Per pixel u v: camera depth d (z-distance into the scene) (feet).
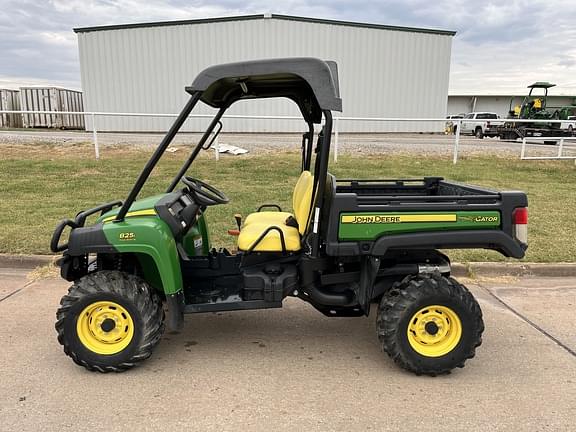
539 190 29.04
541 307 14.17
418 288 10.07
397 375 10.33
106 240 10.01
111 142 43.29
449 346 10.16
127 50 72.90
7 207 23.21
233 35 73.00
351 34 74.74
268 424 8.55
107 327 10.16
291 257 11.15
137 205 10.96
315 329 12.68
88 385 9.80
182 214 10.66
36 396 9.37
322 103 9.75
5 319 13.00
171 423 8.55
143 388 9.71
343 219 10.15
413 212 10.20
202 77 9.68
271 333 12.42
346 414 8.87
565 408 9.12
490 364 10.84
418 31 76.69
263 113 69.41
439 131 81.51
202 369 10.51
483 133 87.25
